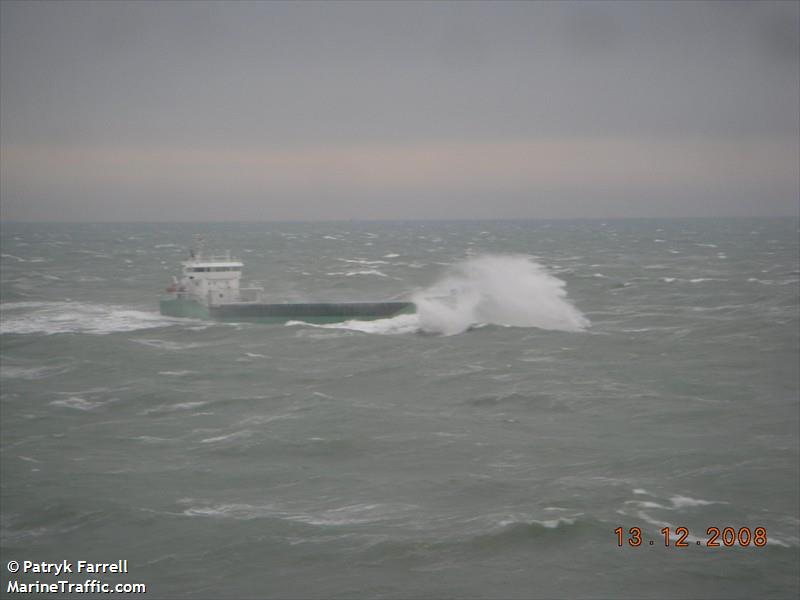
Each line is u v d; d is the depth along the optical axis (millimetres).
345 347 86250
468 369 75188
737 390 66938
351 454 51688
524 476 47781
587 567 37719
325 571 37594
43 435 55906
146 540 40531
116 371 75750
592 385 68562
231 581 36938
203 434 56000
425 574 37312
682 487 46031
